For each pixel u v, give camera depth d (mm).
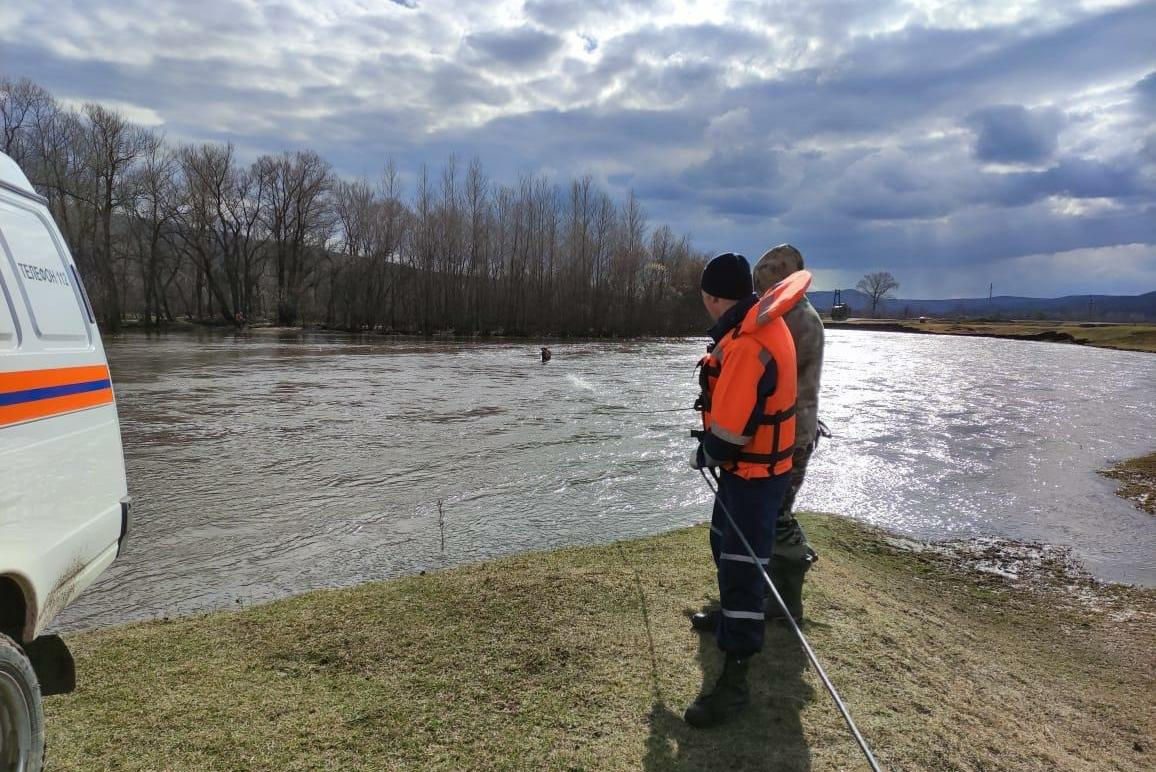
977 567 7395
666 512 9008
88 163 47469
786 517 4207
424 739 3066
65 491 2842
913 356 43594
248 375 23797
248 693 3459
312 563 7008
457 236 57656
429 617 4344
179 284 62812
